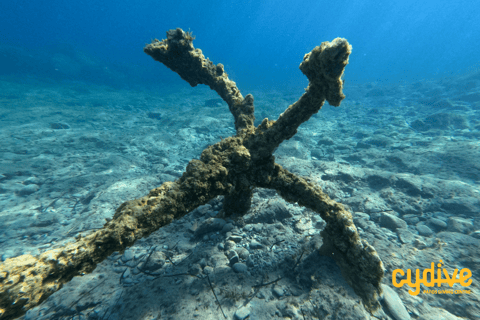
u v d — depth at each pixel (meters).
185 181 2.54
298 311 2.80
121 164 7.90
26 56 23.70
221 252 3.82
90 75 26.33
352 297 2.88
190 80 4.81
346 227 2.88
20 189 6.15
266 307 2.87
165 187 2.52
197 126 11.50
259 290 3.12
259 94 22.89
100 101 17.11
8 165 7.13
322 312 2.75
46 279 1.67
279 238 4.02
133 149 9.21
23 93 16.88
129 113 14.85
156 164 7.98
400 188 5.36
